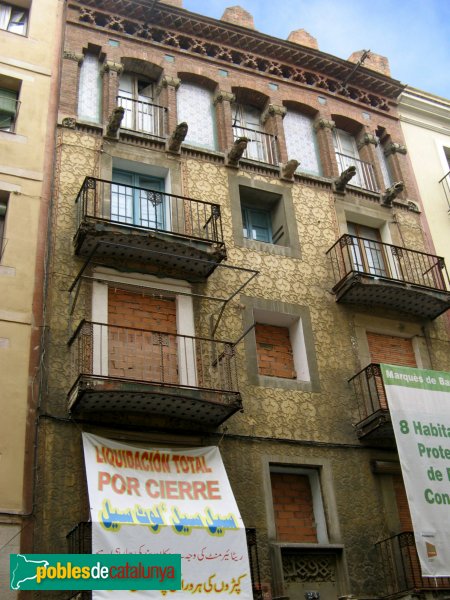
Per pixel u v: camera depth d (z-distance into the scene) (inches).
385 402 637.9
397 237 775.1
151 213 666.2
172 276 622.5
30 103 661.9
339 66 863.1
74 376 530.3
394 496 609.6
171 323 608.4
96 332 563.2
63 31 722.8
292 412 609.0
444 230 818.8
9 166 617.6
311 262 703.7
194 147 714.8
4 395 513.3
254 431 584.7
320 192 762.8
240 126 779.4
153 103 750.5
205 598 462.0
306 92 836.0
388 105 893.2
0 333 536.7
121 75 749.3
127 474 501.0
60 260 588.4
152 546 466.3
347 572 553.6
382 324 701.3
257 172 740.0
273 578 527.5
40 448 503.5
